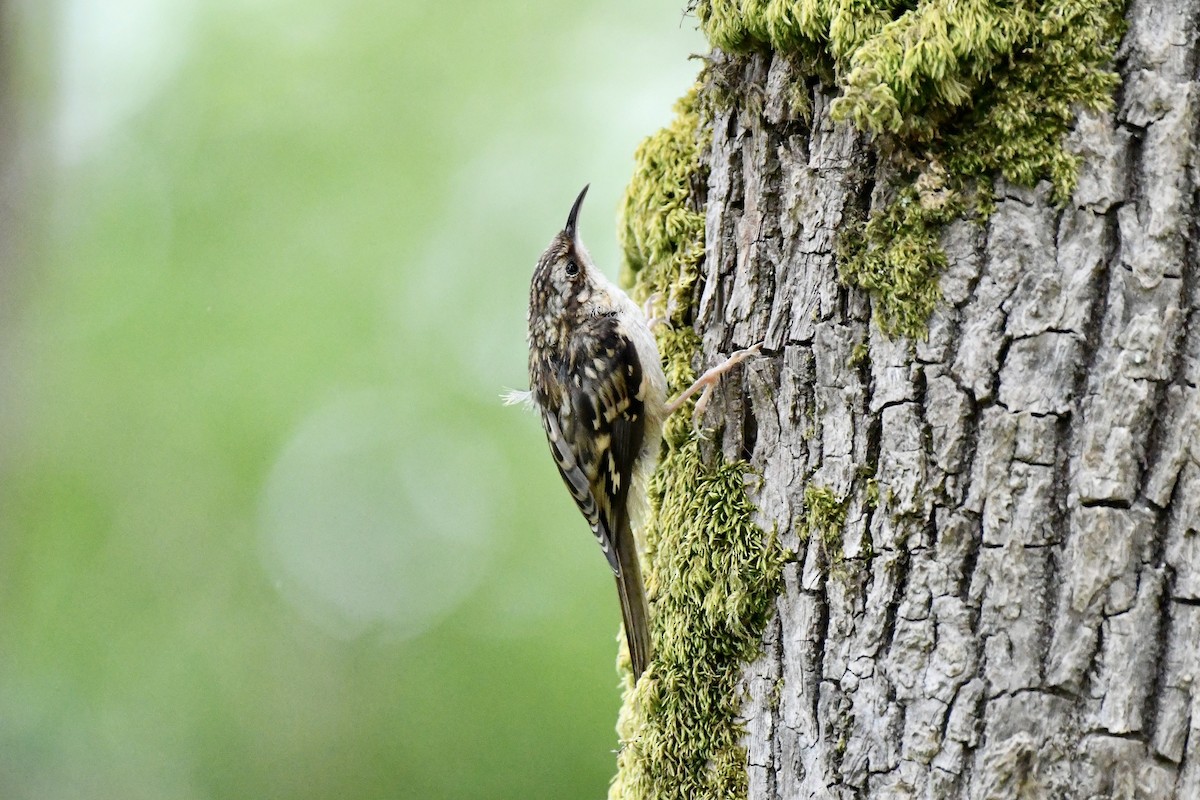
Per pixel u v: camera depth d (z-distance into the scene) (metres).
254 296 13.55
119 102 14.09
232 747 13.30
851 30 4.94
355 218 13.85
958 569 4.57
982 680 4.44
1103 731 4.22
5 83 11.05
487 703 13.02
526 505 13.57
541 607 13.25
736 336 5.68
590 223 14.22
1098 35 4.49
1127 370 4.32
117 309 13.49
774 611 5.23
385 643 13.47
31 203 11.87
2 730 12.85
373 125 14.17
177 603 13.41
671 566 5.76
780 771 5.12
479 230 14.07
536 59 14.76
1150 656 4.20
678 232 6.38
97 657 13.26
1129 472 4.28
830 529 4.99
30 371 12.55
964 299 4.68
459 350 13.77
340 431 13.50
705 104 5.96
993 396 4.56
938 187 4.75
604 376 7.15
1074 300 4.45
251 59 14.17
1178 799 4.12
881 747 4.66
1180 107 4.35
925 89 4.68
